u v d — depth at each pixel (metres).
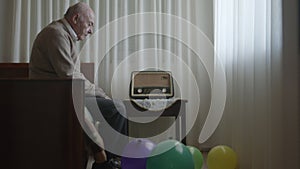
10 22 3.19
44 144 1.59
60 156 1.59
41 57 2.13
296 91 1.75
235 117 2.51
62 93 1.60
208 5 3.29
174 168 1.67
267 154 1.96
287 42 1.79
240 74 2.44
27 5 3.15
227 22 2.75
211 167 2.13
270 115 1.90
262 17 2.12
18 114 1.59
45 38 2.12
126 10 3.20
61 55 2.09
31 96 1.59
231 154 2.11
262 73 2.10
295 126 1.75
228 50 2.73
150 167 1.71
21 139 1.58
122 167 1.87
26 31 3.14
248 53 2.30
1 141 1.58
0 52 3.17
